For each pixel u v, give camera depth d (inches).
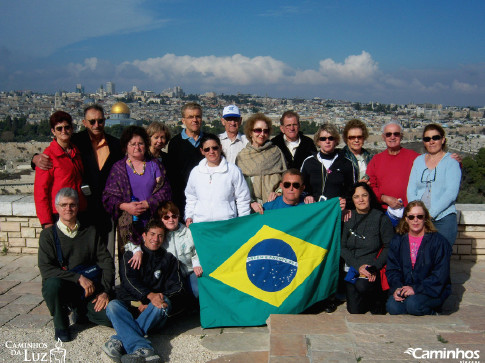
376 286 178.7
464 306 187.9
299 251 178.9
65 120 184.9
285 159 219.0
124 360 144.3
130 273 167.9
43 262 169.2
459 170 185.9
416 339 139.8
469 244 244.5
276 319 156.6
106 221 205.6
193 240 177.3
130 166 184.5
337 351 132.2
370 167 206.2
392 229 180.7
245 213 185.3
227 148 226.7
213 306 174.1
